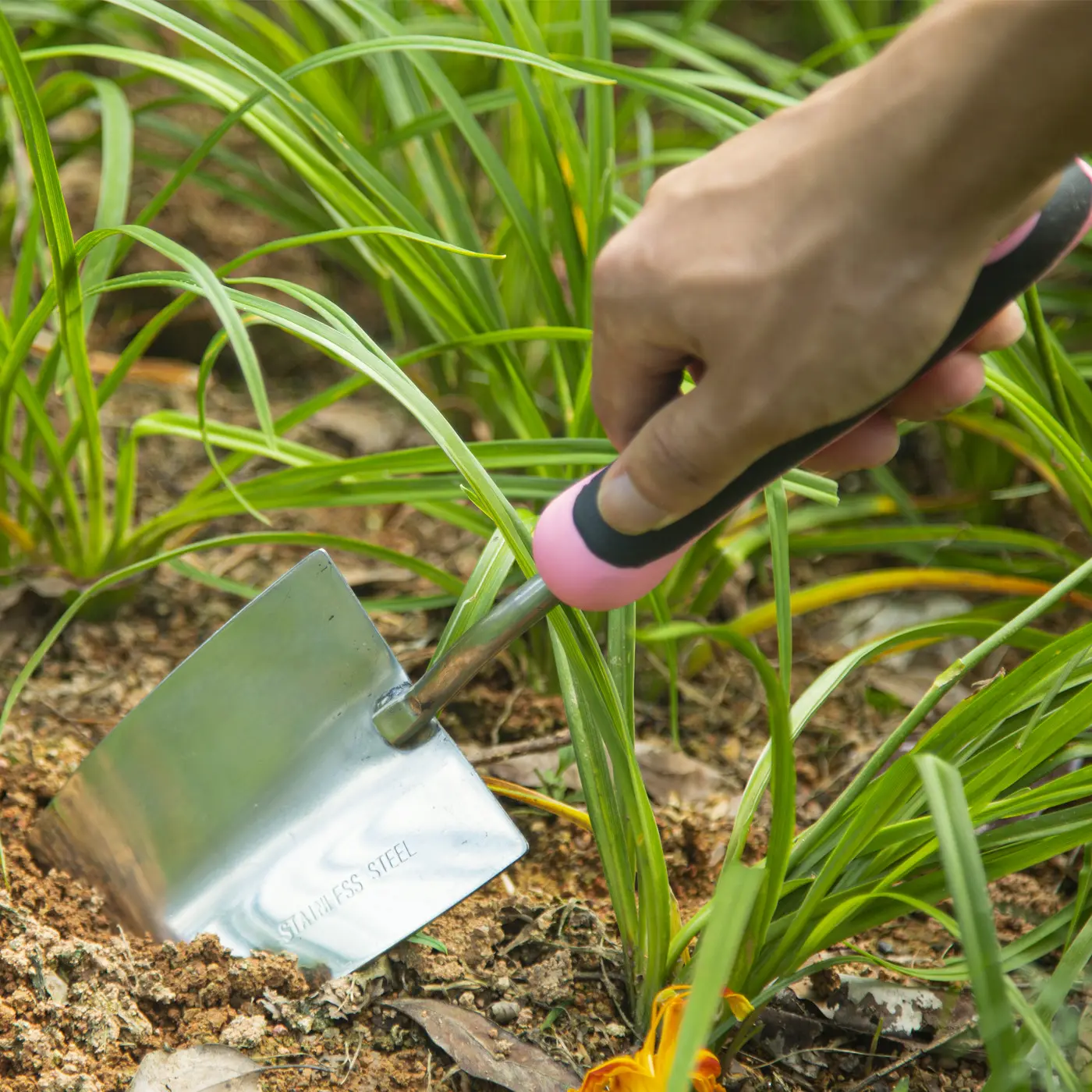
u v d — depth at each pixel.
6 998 0.64
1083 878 0.64
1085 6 0.52
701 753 0.78
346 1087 0.64
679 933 0.65
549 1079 0.64
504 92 0.80
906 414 0.60
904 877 0.64
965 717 0.64
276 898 0.67
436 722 0.67
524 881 0.71
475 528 0.77
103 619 0.80
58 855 0.69
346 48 0.70
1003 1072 0.56
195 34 0.68
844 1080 0.66
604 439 0.71
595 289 0.56
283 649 0.67
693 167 0.55
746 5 1.51
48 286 0.70
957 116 0.53
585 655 0.62
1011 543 0.79
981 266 0.55
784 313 0.54
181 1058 0.64
